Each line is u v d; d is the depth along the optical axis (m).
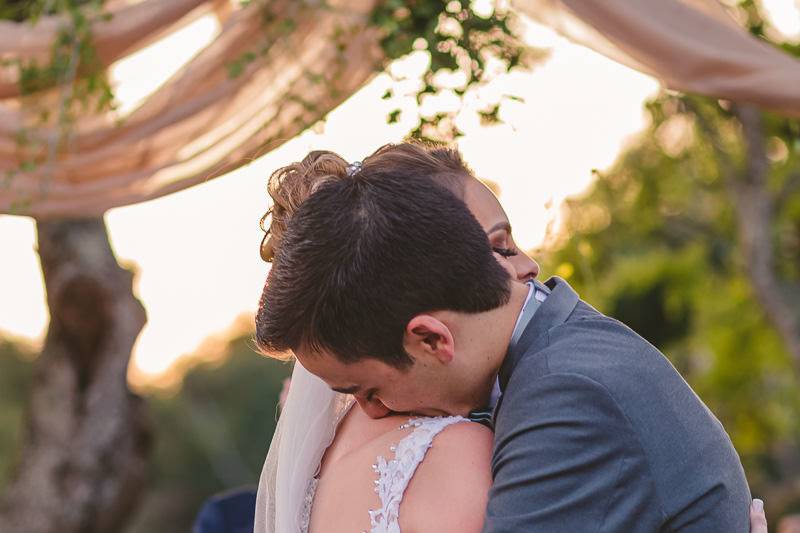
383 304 1.44
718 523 1.47
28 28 3.28
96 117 3.41
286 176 1.66
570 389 1.45
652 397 1.47
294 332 1.47
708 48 3.27
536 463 1.42
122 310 5.36
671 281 10.02
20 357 25.36
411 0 3.01
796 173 7.91
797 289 8.90
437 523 1.48
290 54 3.23
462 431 1.54
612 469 1.42
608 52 3.26
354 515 1.55
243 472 25.47
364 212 1.46
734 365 10.04
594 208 8.26
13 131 3.37
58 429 5.34
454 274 1.47
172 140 3.41
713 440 1.52
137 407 5.50
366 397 1.58
